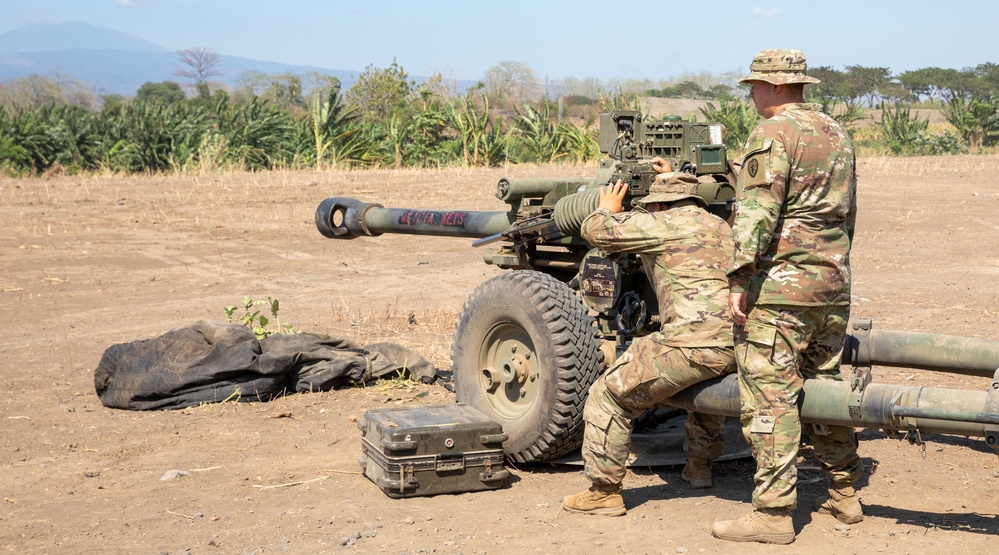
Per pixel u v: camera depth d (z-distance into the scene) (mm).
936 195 17156
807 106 3818
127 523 4320
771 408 3795
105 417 6117
